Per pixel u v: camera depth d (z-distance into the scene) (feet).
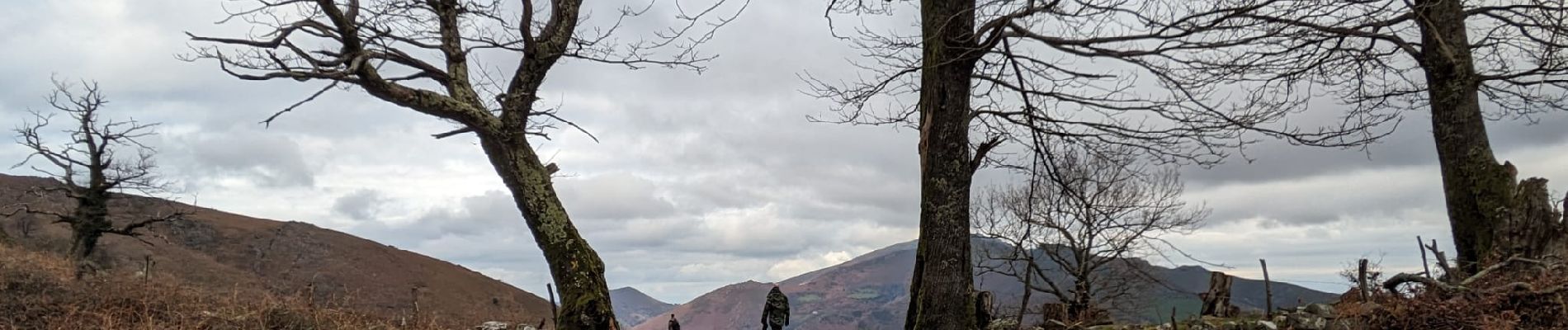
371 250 255.29
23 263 45.14
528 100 25.57
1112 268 72.49
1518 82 32.76
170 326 34.14
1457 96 35.17
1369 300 29.63
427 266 258.16
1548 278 26.99
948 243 24.25
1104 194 62.80
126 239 174.91
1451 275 32.01
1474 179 34.96
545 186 26.55
